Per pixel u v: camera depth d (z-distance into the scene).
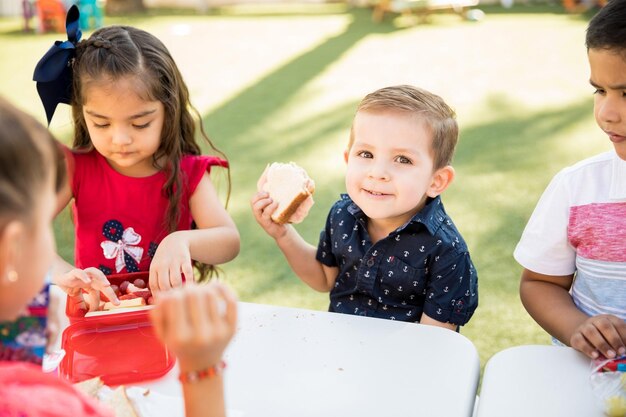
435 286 1.53
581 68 6.12
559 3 9.86
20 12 10.28
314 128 4.76
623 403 1.02
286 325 1.29
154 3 11.20
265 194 1.60
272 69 6.62
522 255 1.57
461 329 2.45
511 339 2.38
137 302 1.30
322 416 1.04
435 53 7.01
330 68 6.57
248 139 4.54
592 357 1.17
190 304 0.73
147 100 1.49
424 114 1.50
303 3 11.52
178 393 1.10
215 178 3.81
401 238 1.56
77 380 1.12
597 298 1.47
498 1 10.08
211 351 0.75
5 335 0.85
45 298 0.85
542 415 1.04
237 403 1.07
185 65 6.87
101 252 1.66
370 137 1.49
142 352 1.20
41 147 0.67
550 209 1.52
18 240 0.63
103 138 1.51
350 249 1.62
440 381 1.12
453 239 1.55
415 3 8.70
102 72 1.46
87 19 8.67
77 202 1.65
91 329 1.26
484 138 4.40
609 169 1.46
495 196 3.51
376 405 1.07
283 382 1.12
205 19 9.77
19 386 0.69
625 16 1.15
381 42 7.68
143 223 1.66
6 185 0.62
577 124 4.61
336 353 1.20
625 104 1.20
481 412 1.05
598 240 1.45
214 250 1.58
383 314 1.60
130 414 1.00
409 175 1.48
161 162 1.64
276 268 2.94
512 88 5.61
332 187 3.68
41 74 1.55
